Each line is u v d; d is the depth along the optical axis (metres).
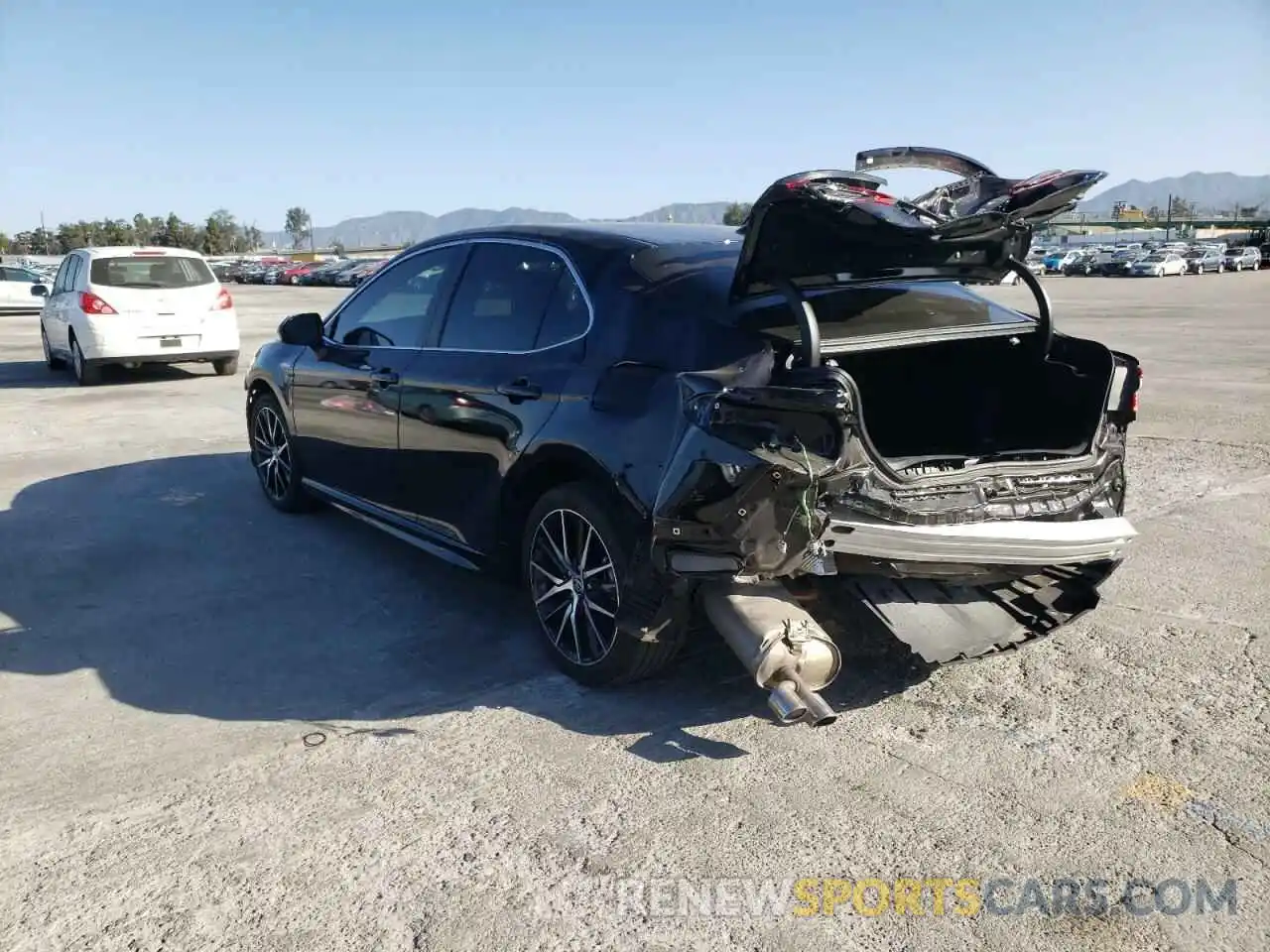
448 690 3.84
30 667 4.07
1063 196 3.32
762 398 2.99
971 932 2.48
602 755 3.33
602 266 3.87
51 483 7.19
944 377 4.32
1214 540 5.52
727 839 2.86
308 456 5.79
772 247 3.25
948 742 3.39
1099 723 3.51
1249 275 60.12
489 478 4.13
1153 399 10.56
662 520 3.16
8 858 2.80
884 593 3.54
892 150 3.81
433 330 4.66
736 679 3.88
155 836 2.90
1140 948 2.41
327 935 2.49
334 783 3.18
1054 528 3.56
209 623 4.54
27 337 20.03
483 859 2.78
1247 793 3.05
